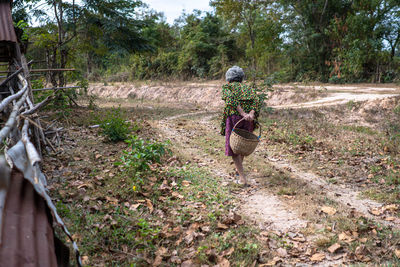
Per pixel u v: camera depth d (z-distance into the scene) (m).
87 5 13.76
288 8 25.45
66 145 6.51
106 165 5.37
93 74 38.22
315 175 5.52
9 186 1.67
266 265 2.84
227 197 4.34
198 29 30.94
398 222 3.65
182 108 15.74
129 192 4.22
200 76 29.09
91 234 3.05
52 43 12.76
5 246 1.30
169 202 4.03
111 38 15.63
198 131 9.34
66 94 12.02
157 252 2.88
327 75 23.53
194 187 4.64
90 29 14.60
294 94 15.62
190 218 3.63
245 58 31.34
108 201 3.93
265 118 11.04
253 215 3.85
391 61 21.11
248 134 4.91
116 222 3.32
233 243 3.13
